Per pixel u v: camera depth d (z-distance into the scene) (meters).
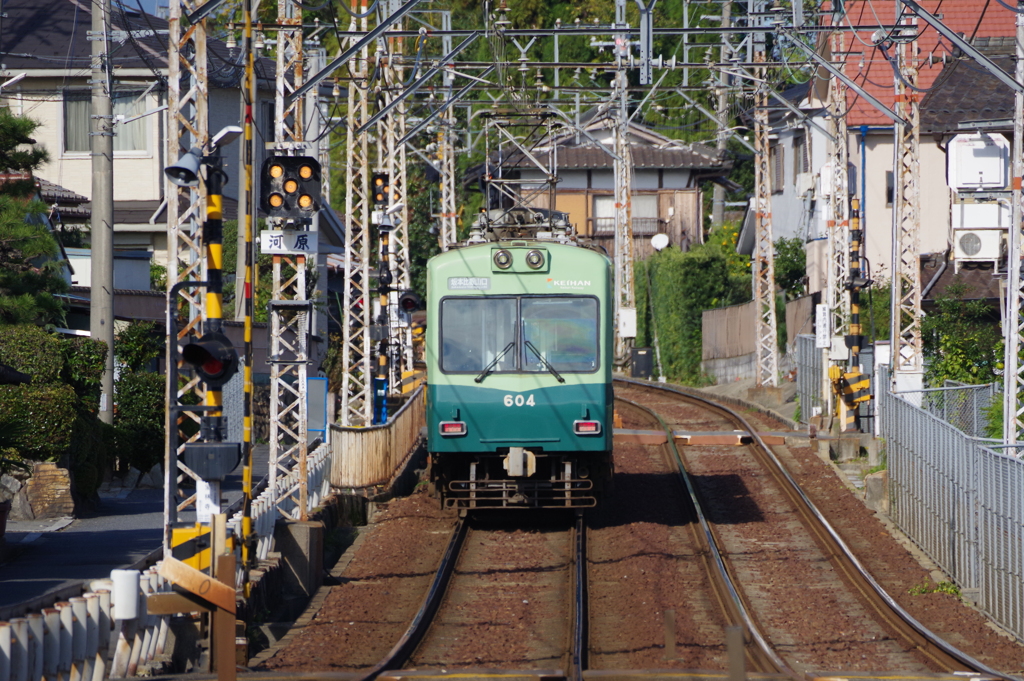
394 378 106.81
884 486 66.19
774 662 35.81
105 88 64.38
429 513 64.25
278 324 52.12
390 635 40.78
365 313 79.06
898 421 62.34
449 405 57.62
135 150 111.69
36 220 76.44
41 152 61.91
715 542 56.69
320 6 58.75
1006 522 41.94
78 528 51.31
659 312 161.62
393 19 56.66
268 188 45.69
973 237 76.38
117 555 44.84
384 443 67.31
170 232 42.25
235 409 84.25
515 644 39.75
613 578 49.66
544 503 61.59
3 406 52.94
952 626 42.06
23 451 53.41
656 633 40.19
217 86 108.19
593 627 42.16
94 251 65.00
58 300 67.94
